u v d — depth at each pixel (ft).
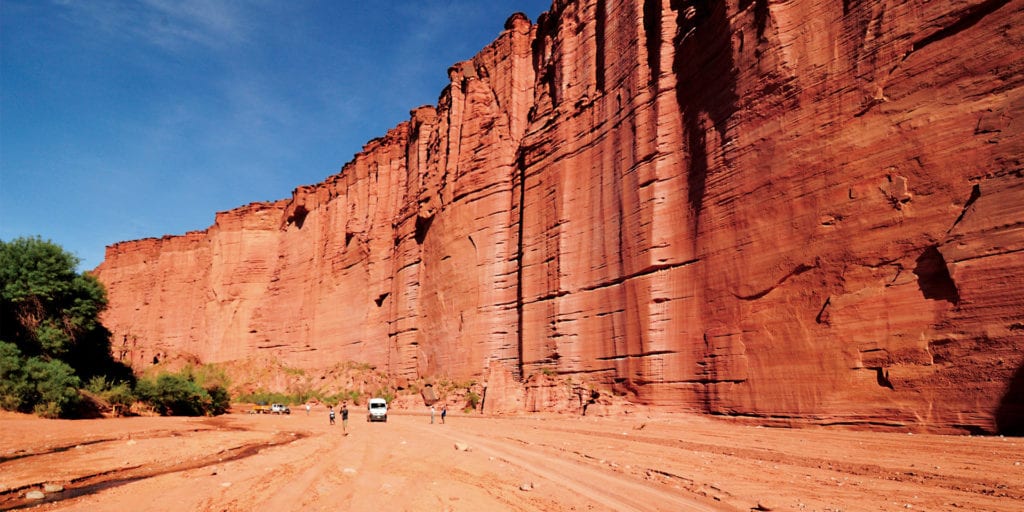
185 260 282.56
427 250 163.73
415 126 188.24
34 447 65.57
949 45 56.65
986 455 40.01
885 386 55.72
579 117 118.73
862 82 64.03
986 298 49.29
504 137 143.64
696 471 42.96
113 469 49.93
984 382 48.01
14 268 114.32
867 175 61.62
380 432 85.20
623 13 110.32
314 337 216.74
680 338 84.94
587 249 109.50
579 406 99.81
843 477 38.86
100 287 126.41
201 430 94.48
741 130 78.84
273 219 262.88
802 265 67.15
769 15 75.51
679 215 89.61
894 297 56.65
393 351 173.68
